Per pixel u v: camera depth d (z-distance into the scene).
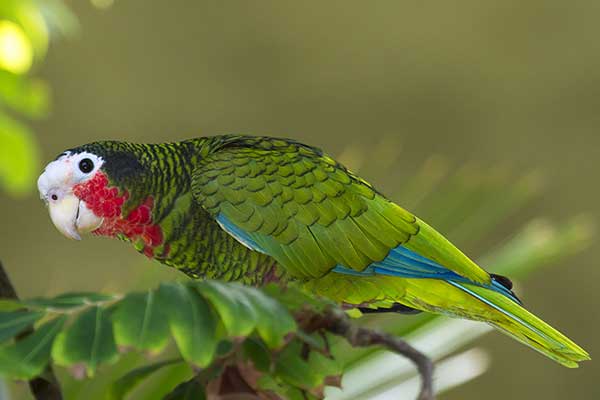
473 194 6.29
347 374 5.40
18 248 18.69
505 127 18.36
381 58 18.66
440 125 18.47
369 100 18.61
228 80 18.92
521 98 18.38
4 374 2.80
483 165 18.27
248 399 3.62
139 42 18.92
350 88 18.66
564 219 17.92
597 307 18.31
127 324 2.94
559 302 18.38
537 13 18.27
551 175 18.17
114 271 18.64
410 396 5.39
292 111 18.83
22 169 8.38
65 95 18.67
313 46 18.81
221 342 3.58
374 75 18.62
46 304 3.03
